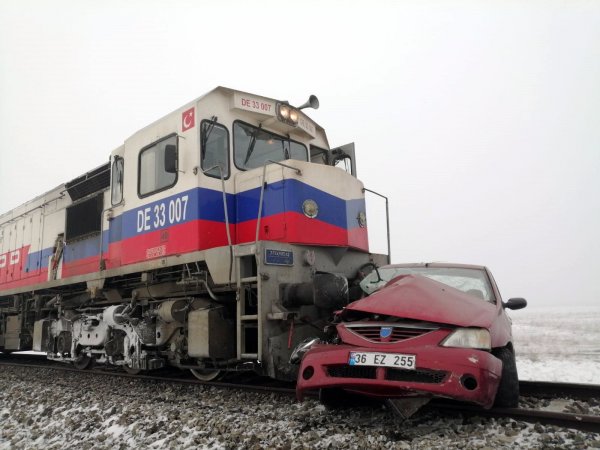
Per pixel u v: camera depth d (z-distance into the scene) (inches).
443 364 137.3
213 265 222.5
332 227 248.5
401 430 148.9
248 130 272.1
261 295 203.3
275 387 224.4
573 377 310.8
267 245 210.5
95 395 241.6
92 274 307.0
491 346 147.0
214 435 157.6
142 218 273.7
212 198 243.8
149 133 277.9
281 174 237.9
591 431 145.7
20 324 415.2
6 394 276.2
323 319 226.7
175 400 212.8
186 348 244.7
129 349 276.7
